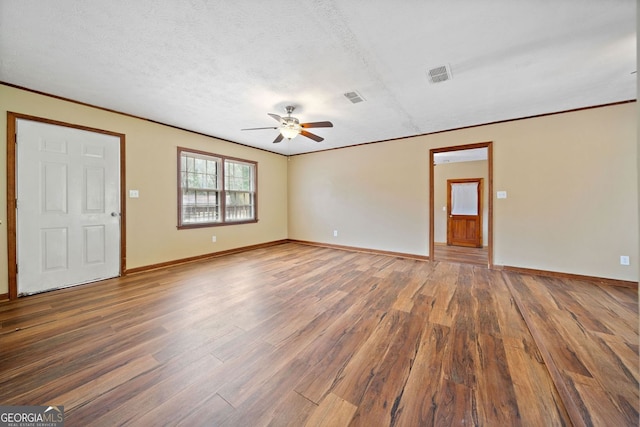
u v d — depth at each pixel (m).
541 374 1.55
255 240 5.64
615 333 2.00
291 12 1.66
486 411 1.28
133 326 2.14
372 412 1.28
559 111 3.43
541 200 3.59
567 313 2.36
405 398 1.37
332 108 3.31
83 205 3.19
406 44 2.00
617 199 3.17
